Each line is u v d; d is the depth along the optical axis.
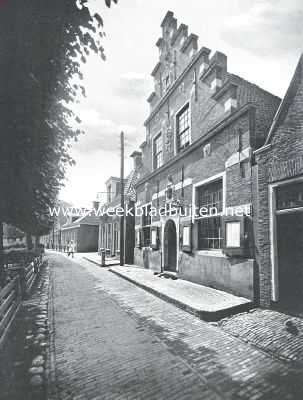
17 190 4.10
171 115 10.57
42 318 5.04
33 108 3.08
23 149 3.44
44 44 2.80
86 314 5.32
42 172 4.32
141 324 4.70
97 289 7.86
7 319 4.28
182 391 2.65
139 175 14.45
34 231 8.46
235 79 7.55
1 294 3.79
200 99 8.40
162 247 10.23
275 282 5.03
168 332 4.30
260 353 3.50
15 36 2.46
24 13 2.44
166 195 10.12
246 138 6.05
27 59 2.63
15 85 2.73
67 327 4.55
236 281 5.98
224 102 7.11
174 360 3.32
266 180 5.37
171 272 9.70
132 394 2.60
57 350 3.62
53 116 3.79
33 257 10.11
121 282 9.05
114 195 21.62
